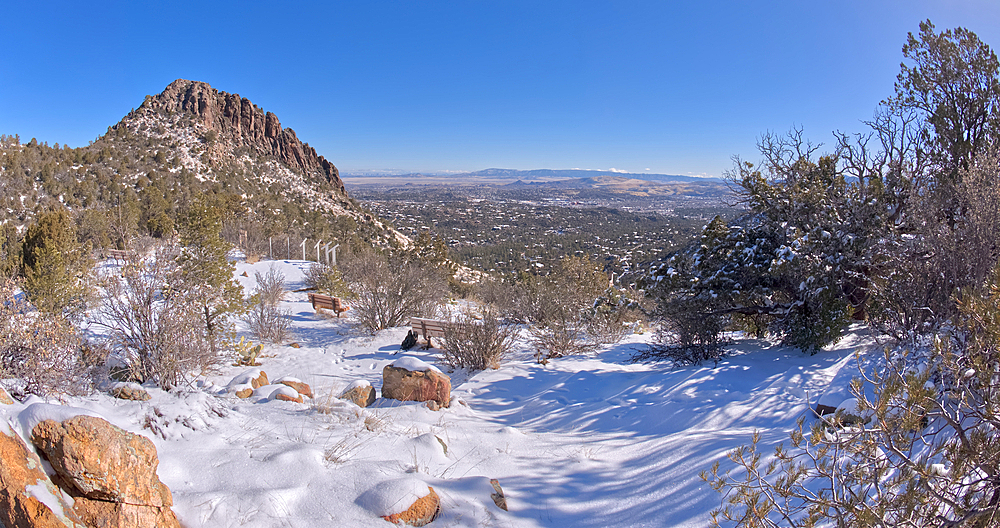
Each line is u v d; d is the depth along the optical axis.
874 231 7.62
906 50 10.61
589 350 10.00
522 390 7.68
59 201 34.97
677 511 3.51
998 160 6.49
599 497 3.87
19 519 2.16
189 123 71.12
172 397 4.67
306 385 6.42
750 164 9.02
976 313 2.64
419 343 11.02
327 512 2.99
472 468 4.27
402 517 3.00
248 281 19.69
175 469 3.21
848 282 7.73
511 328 11.11
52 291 9.02
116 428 2.54
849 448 2.48
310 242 29.42
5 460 2.23
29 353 4.26
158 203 38.06
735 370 7.15
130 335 6.14
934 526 2.27
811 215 8.16
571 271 15.92
